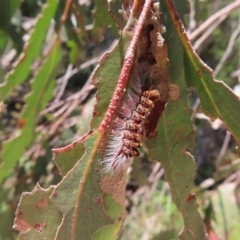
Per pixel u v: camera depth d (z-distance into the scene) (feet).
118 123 0.47
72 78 1.52
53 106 1.11
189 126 0.53
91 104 0.97
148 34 0.48
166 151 0.54
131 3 0.50
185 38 0.50
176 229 1.11
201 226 0.56
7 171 0.93
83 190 0.46
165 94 0.51
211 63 1.85
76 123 1.12
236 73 1.27
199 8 1.09
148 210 1.37
